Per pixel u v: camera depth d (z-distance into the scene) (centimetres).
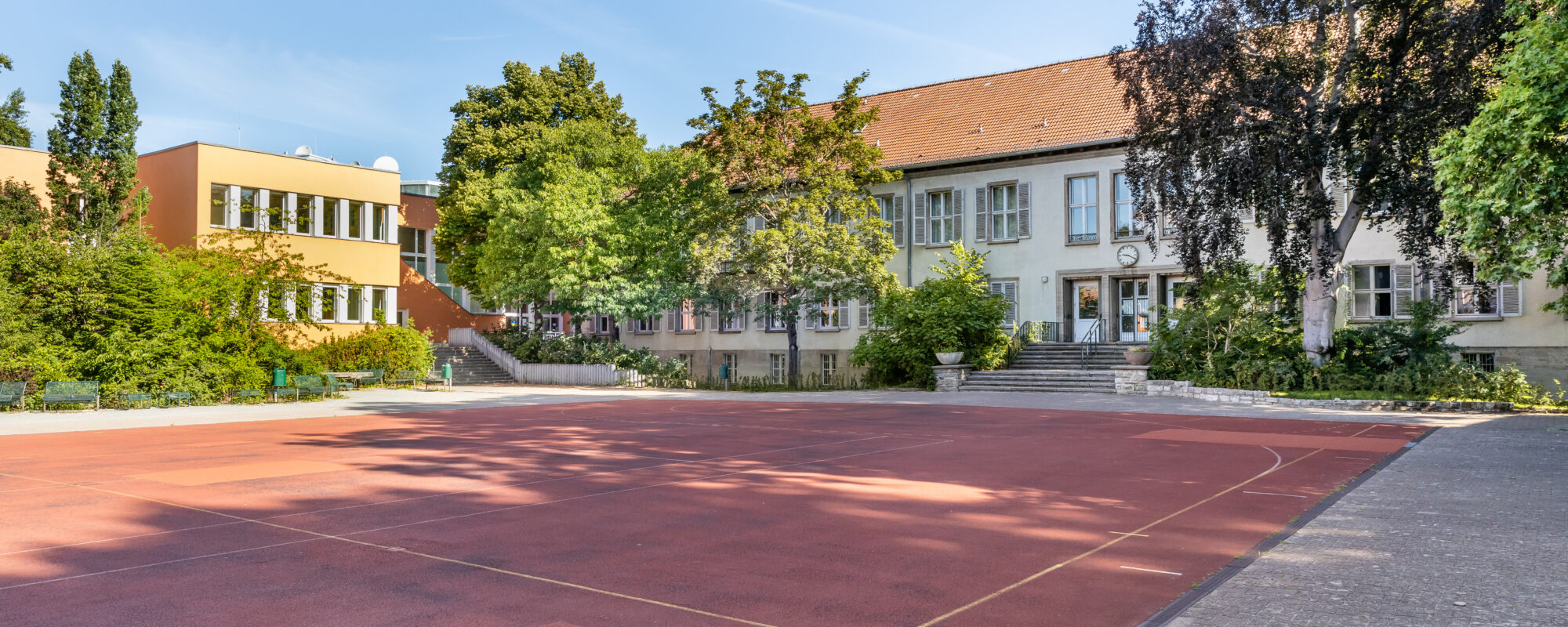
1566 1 1320
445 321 4794
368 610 582
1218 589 626
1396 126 2152
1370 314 2955
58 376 2267
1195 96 2391
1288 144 2250
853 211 3284
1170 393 2664
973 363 3147
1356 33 2409
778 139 3288
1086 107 3512
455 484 1116
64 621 557
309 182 3675
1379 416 2042
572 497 1016
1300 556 721
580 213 3322
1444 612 564
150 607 587
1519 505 939
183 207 3434
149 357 2402
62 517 893
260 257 3259
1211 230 2458
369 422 2036
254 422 2081
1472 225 1443
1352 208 2511
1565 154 1341
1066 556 738
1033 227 3466
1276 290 2623
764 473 1209
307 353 3116
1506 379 2264
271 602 599
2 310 2253
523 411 2400
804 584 650
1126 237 3281
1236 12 2308
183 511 928
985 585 649
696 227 3441
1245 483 1118
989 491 1059
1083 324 3434
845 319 3884
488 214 3972
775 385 3409
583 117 4397
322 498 1011
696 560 720
